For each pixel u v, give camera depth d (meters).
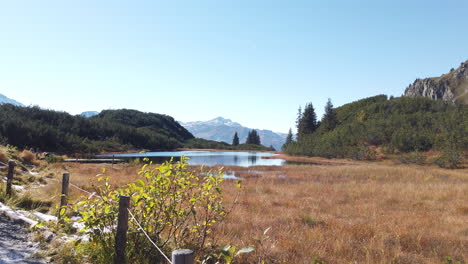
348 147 62.78
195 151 115.62
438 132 55.94
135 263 4.48
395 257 6.09
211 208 5.32
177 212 5.21
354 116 88.00
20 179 12.27
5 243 4.77
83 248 4.70
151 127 145.38
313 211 10.80
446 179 24.66
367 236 7.73
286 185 19.86
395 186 18.84
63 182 7.37
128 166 28.33
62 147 65.44
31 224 5.84
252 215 9.43
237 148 134.50
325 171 30.53
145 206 4.94
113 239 4.69
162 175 4.91
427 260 6.18
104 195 5.00
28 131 60.34
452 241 7.46
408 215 10.59
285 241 6.67
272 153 103.00
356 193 16.12
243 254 5.59
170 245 5.21
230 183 19.03
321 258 5.87
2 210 6.42
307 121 109.44
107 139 93.25
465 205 12.48
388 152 56.53
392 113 74.44
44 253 4.57
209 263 4.96
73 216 7.07
